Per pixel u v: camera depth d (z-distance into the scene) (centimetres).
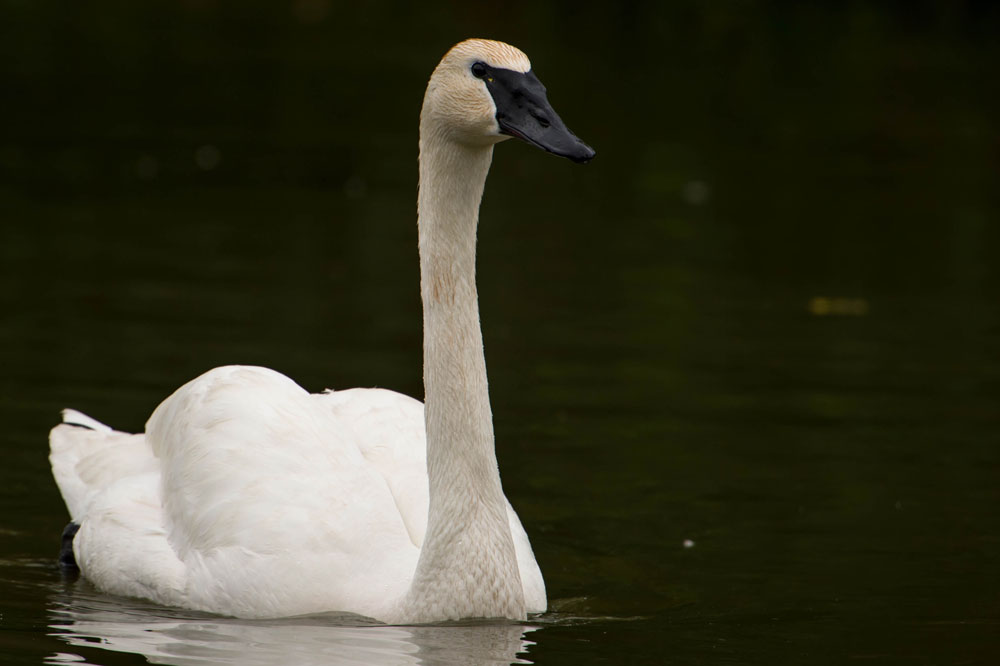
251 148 2539
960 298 1809
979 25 4100
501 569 834
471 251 832
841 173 2586
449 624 833
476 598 831
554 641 822
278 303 1631
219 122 2739
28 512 1065
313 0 4319
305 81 3158
